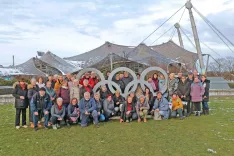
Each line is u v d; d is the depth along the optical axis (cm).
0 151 704
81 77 1222
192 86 1221
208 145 745
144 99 1108
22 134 891
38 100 968
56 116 973
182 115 1162
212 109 1458
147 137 837
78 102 1058
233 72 4669
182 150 701
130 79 1259
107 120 1116
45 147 738
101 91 1155
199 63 2427
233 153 677
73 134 886
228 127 974
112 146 743
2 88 2344
